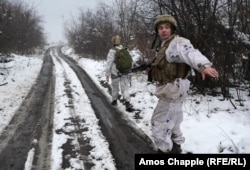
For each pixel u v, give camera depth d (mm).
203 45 6965
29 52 27750
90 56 23562
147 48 10031
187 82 3623
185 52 3115
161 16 3605
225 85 6781
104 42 20891
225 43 6668
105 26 21047
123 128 5266
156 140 3844
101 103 7215
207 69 2811
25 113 6324
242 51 6707
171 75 3533
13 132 5129
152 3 8398
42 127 5363
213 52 6910
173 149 3973
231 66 6820
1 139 4805
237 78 7570
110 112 6367
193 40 7062
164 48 3572
